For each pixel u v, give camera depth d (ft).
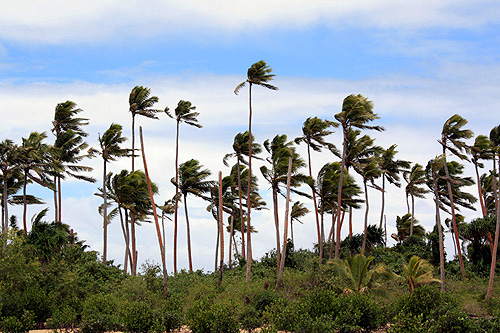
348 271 101.91
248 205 138.51
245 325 76.33
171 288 112.98
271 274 122.93
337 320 73.15
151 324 75.05
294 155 140.97
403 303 81.41
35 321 82.02
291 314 73.61
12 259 87.30
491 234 149.18
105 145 148.87
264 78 147.84
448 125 147.54
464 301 99.66
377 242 161.38
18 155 126.52
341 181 136.77
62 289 92.79
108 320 76.02
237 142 165.48
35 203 160.15
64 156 149.28
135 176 154.20
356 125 134.72
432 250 160.25
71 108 157.69
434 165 137.80
